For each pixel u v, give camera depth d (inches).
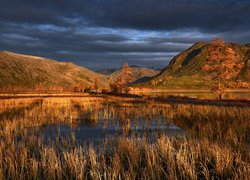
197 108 1262.3
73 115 1228.5
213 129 771.4
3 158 483.5
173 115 1179.3
